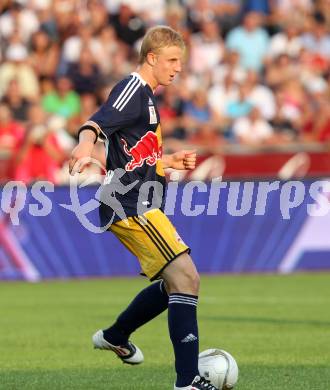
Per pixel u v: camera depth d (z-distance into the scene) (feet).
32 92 216.54
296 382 73.67
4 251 168.25
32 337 102.63
